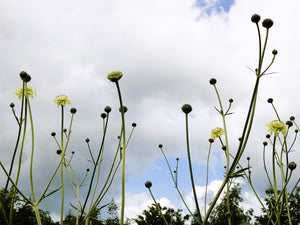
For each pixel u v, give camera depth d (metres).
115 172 0.91
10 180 0.74
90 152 1.00
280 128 0.94
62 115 0.93
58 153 1.11
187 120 0.70
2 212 0.73
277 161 0.97
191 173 0.67
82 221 0.85
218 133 1.09
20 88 1.01
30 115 0.84
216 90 0.87
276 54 0.80
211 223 0.98
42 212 3.94
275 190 0.89
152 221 6.18
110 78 0.67
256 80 0.68
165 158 1.19
